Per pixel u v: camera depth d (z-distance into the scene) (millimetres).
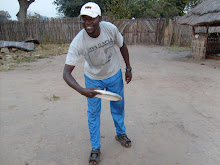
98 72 2289
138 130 3123
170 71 6969
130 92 4801
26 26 14656
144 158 2484
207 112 3705
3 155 2551
